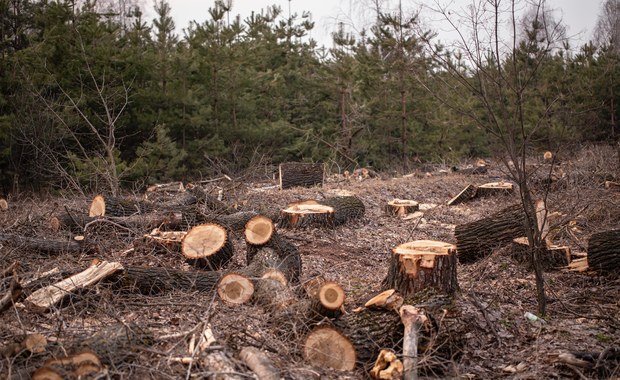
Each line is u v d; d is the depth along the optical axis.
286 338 5.23
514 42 6.60
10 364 4.16
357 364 4.93
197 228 7.75
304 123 26.05
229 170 18.20
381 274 8.15
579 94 21.39
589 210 11.01
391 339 5.05
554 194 12.42
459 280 7.67
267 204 12.80
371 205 13.46
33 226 9.60
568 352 5.02
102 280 6.22
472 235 8.52
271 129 22.61
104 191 14.62
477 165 20.38
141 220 9.27
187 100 20.09
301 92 26.28
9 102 16.89
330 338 4.95
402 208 12.25
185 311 5.96
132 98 19.12
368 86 24.70
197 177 20.41
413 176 19.17
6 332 5.04
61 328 4.93
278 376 4.32
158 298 6.32
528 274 7.78
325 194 14.36
